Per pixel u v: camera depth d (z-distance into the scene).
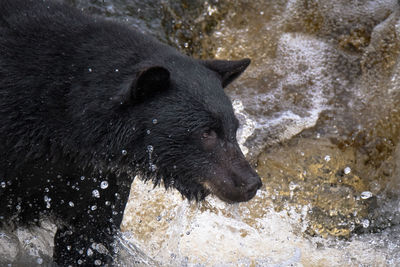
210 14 14.38
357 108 13.50
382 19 13.77
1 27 8.52
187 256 11.59
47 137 8.24
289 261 11.84
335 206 13.08
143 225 12.07
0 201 8.66
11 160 8.22
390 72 13.23
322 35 14.31
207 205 12.38
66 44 8.48
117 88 8.11
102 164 8.49
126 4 13.94
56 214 9.26
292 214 13.00
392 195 13.04
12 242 9.82
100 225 9.59
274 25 14.45
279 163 13.33
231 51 14.38
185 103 8.09
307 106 13.84
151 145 8.23
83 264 9.79
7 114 8.06
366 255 12.17
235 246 12.02
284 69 14.22
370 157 13.16
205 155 8.23
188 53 14.14
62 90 8.22
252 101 13.95
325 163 13.26
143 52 8.56
